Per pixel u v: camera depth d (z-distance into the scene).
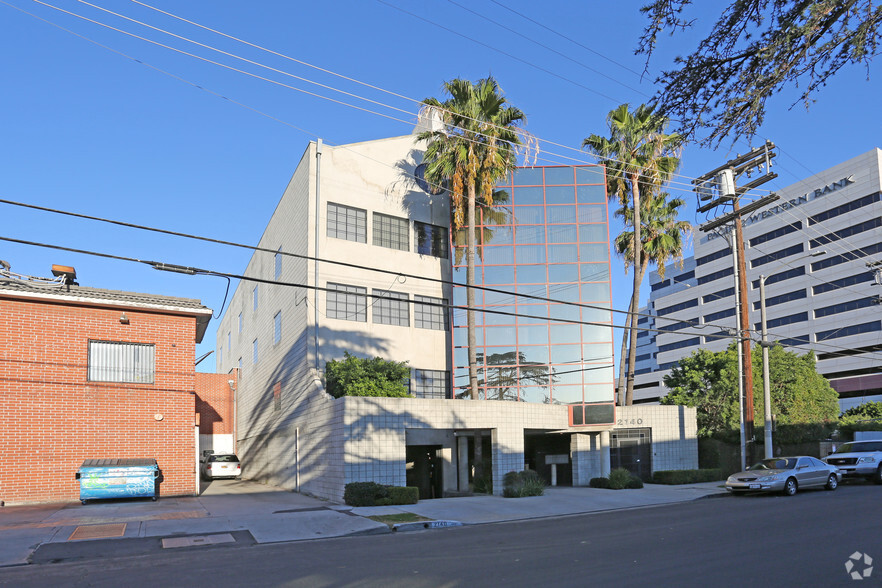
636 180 32.91
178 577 10.34
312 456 25.00
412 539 14.44
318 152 28.66
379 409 22.36
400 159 31.05
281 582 9.80
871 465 27.17
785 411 34.28
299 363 28.00
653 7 7.52
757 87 7.36
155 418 23.30
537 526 16.25
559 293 29.56
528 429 27.33
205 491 27.44
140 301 23.50
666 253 35.47
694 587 8.82
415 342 29.62
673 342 105.25
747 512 17.56
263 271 37.50
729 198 28.78
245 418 40.91
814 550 11.33
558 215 30.23
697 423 33.81
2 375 21.16
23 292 21.48
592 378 28.75
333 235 28.48
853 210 78.19
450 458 25.50
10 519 17.16
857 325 76.56
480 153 28.72
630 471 29.64
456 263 29.84
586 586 9.03
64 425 21.89
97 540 14.27
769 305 87.75
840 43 7.00
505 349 29.12
